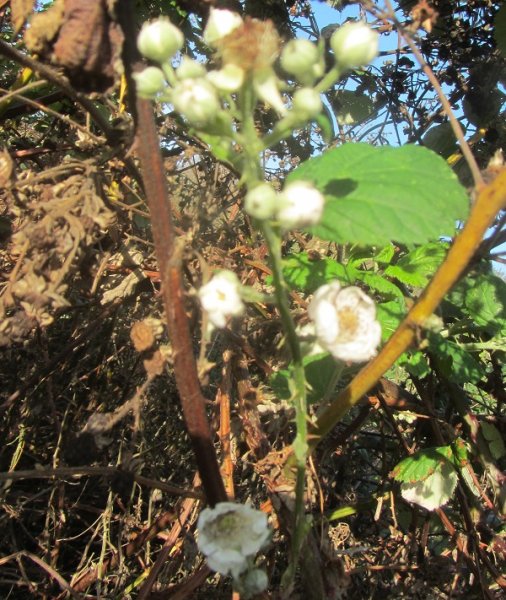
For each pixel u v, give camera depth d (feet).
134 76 0.52
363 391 0.59
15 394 0.90
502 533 1.11
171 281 0.56
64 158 0.97
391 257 0.93
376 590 1.11
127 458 0.71
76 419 1.03
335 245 1.08
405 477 0.92
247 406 0.86
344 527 1.10
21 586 0.97
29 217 0.74
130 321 1.03
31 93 1.03
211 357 1.12
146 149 0.58
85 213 0.69
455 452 0.97
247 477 1.00
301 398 0.53
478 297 0.98
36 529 1.04
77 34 0.59
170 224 0.58
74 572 1.02
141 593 0.82
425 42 1.19
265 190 0.46
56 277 0.69
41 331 0.93
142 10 1.09
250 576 0.53
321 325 0.52
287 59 0.49
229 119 0.48
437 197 0.54
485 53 1.17
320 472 1.05
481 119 1.17
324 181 0.56
